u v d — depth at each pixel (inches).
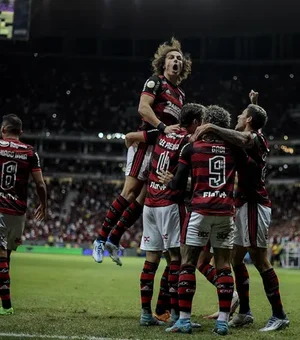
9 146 324.2
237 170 281.3
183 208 284.0
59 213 2282.2
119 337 236.4
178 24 2378.2
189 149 268.8
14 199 321.4
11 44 2677.2
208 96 2657.5
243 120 306.0
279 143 2393.0
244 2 2132.1
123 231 322.7
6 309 315.6
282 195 2333.9
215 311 374.3
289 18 2234.3
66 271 832.9
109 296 460.4
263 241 295.6
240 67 2709.2
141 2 2186.3
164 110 313.7
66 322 282.8
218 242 266.2
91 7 2226.9
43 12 2283.5
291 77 2664.9
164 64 321.7
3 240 317.4
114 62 2802.7
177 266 290.7
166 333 253.8
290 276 939.3
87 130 2600.9
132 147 326.0
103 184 2576.3
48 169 2551.7
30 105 2684.5
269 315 358.6
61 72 2807.6
